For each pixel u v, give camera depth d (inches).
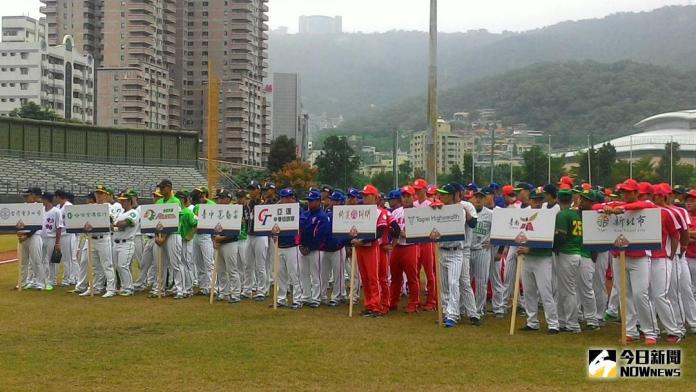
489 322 578.6
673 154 2166.6
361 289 759.1
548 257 522.6
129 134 2731.3
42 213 738.8
